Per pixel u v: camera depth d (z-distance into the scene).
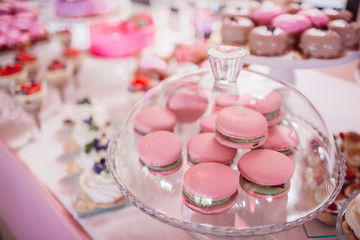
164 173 0.32
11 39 0.67
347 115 0.50
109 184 0.37
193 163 0.32
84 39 0.83
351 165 0.38
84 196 0.37
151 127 0.36
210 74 0.38
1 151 0.48
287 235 0.32
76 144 0.47
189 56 0.59
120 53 0.69
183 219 0.28
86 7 0.68
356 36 0.42
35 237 0.46
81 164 0.42
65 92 0.62
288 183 0.30
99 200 0.37
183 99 0.37
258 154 0.32
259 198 0.29
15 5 0.75
